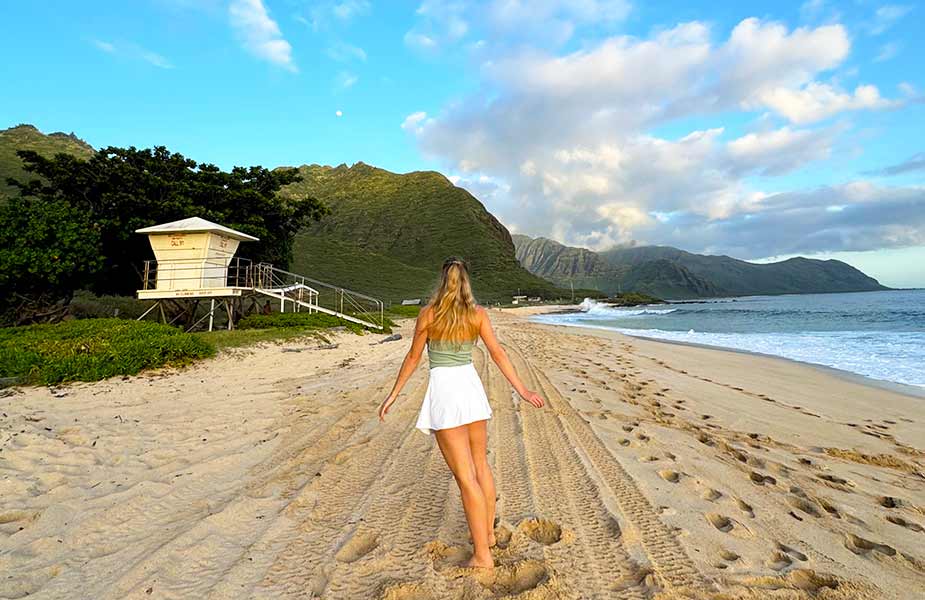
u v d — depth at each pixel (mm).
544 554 2826
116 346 9992
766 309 55562
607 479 4066
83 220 20578
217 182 27594
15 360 8781
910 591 2615
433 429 2711
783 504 3783
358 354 12953
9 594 2477
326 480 4043
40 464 4512
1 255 17891
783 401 8414
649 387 9094
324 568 2689
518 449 4852
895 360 13312
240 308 20734
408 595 2459
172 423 5988
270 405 6984
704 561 2807
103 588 2533
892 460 5320
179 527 3260
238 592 2477
